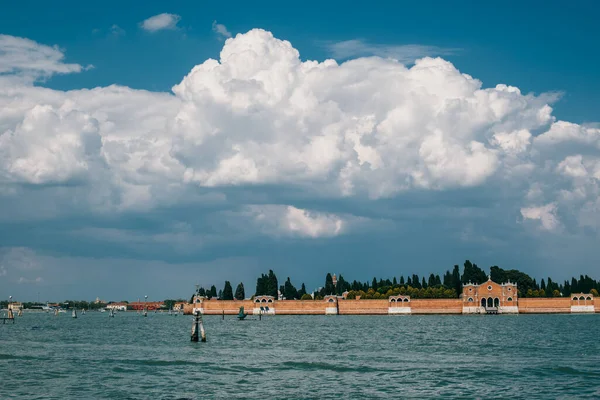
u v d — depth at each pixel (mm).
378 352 92562
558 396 56531
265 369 73062
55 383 63656
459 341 114188
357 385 62375
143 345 106562
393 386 61719
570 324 181250
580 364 75875
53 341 117375
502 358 83125
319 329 165750
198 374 69438
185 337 129500
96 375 68750
